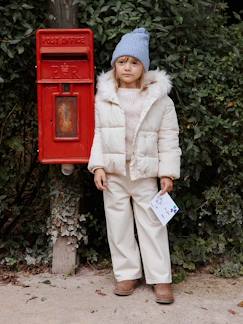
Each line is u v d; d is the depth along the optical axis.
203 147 3.47
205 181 3.83
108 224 3.22
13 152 3.68
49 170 3.63
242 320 2.90
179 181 3.54
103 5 3.36
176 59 3.34
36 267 3.61
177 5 3.37
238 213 3.64
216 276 3.57
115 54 3.09
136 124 3.08
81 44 3.09
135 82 3.16
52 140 3.20
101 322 2.86
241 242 3.74
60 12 3.28
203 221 3.78
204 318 2.92
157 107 3.12
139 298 3.16
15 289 3.29
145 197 3.17
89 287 3.33
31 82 3.51
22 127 3.64
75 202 3.51
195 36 3.50
